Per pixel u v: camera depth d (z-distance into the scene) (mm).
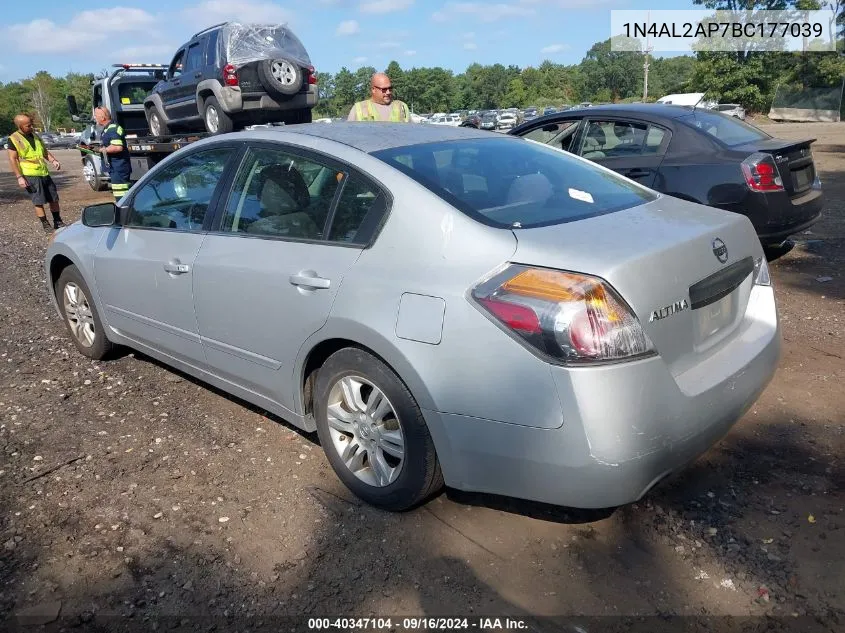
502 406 2473
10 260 8727
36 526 2994
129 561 2768
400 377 2775
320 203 3189
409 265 2750
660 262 2545
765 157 5961
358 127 3643
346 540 2871
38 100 112312
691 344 2689
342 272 2939
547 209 2982
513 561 2713
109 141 10805
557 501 2500
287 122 11297
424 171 3035
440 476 2850
